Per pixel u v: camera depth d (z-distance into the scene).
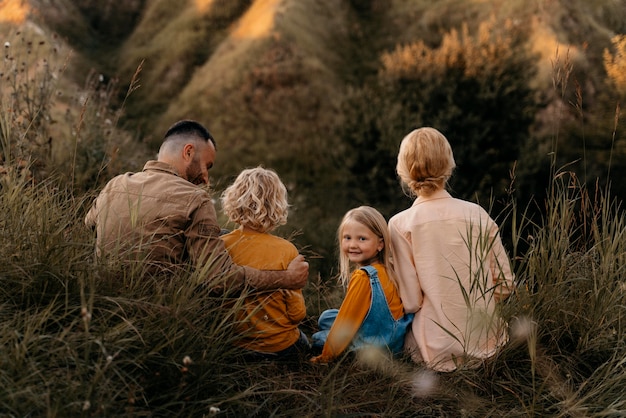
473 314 2.51
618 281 2.69
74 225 2.43
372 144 12.11
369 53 18.95
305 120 15.87
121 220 2.43
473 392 2.39
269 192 2.59
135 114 17.77
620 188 9.73
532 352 2.18
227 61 18.00
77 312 2.02
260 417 2.09
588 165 10.19
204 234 2.41
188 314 2.09
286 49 17.73
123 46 21.80
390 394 2.28
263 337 2.48
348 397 2.27
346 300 2.60
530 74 12.85
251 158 14.74
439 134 2.74
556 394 2.29
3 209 2.38
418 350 2.63
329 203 11.95
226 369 2.26
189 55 19.73
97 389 1.74
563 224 2.87
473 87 12.29
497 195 10.09
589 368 2.54
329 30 19.66
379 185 11.66
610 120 11.14
